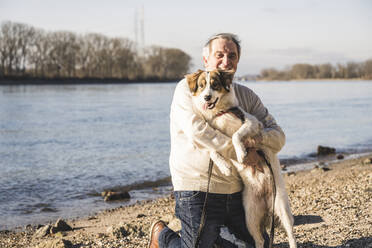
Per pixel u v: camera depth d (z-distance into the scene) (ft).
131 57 346.33
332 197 22.08
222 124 10.58
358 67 496.64
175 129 10.68
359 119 83.97
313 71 516.32
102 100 136.87
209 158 10.10
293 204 21.67
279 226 10.97
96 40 320.70
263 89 246.68
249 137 10.26
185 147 10.32
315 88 265.13
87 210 25.91
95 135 60.59
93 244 16.99
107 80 321.52
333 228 15.92
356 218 16.98
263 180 10.52
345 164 40.45
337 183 28.19
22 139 56.13
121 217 23.90
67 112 94.48
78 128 68.13
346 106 119.03
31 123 74.08
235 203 10.61
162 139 57.16
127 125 72.59
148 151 48.01
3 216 24.59
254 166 10.35
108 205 27.14
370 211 17.93
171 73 386.11
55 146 50.96
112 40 333.01
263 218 10.85
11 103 116.47
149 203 27.53
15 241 19.79
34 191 30.81
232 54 11.45
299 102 136.05
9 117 82.58
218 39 11.43
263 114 11.39
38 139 56.24
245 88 11.71
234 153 10.23
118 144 52.75
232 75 10.90
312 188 27.04
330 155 46.98
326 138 59.77
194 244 10.25
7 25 263.49
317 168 37.19
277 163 10.82
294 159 44.83
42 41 282.36
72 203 27.68
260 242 10.85
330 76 508.53
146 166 40.01
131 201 28.14
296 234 15.65
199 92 10.71
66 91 191.62
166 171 37.93
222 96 10.73
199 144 9.98
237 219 10.71
